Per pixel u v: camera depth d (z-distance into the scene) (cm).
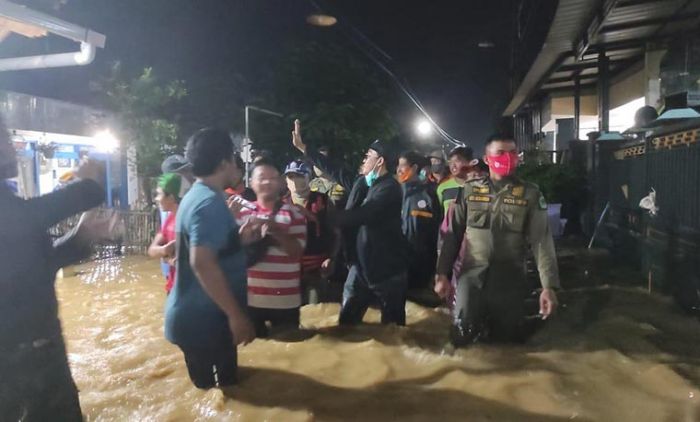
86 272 879
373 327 517
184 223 333
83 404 372
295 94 1336
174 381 403
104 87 1183
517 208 444
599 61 1314
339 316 532
